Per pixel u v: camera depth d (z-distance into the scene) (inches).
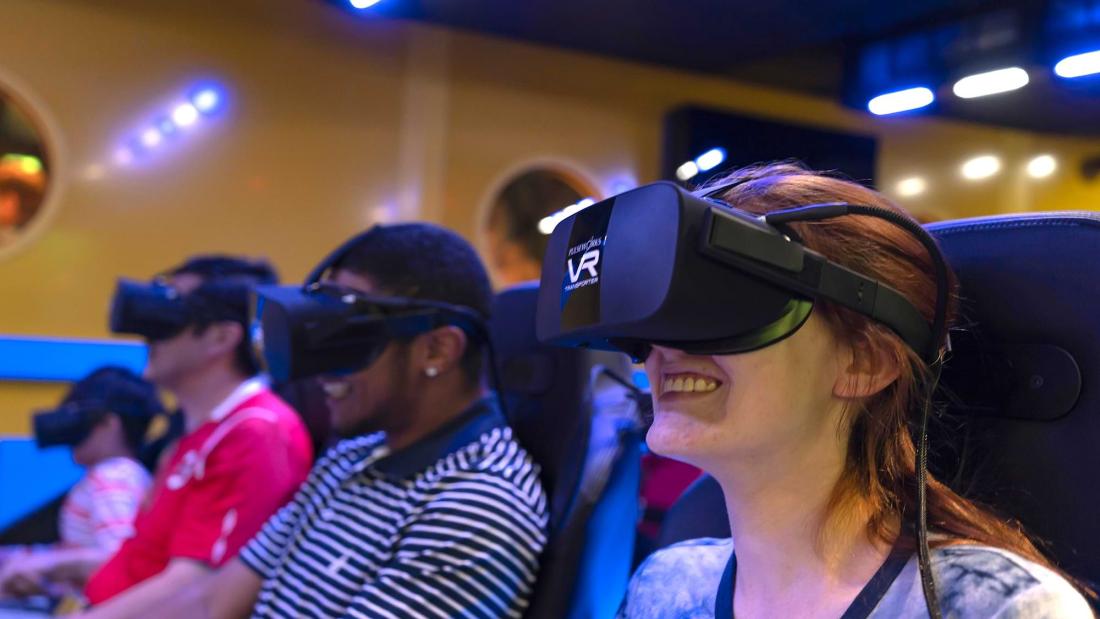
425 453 45.1
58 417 86.1
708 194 25.1
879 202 23.8
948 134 224.5
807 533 22.5
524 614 41.8
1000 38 108.9
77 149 156.6
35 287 154.1
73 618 53.9
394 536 43.0
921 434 21.8
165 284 68.5
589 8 166.7
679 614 26.5
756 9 153.5
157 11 162.2
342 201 177.9
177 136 164.2
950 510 22.9
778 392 21.7
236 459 58.7
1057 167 210.2
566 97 198.1
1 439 145.8
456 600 39.6
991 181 220.7
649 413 42.7
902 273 22.9
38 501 146.6
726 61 194.2
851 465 22.9
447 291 46.6
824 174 26.7
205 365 66.2
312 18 174.4
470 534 40.6
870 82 136.5
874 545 22.0
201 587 53.5
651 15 167.0
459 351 46.5
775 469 22.5
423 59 183.8
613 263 21.4
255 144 170.6
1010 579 19.6
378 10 173.9
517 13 172.4
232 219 168.7
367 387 45.8
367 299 44.6
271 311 44.5
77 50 156.5
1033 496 26.1
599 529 42.5
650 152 207.2
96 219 158.2
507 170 192.7
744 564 23.8
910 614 20.3
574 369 46.6
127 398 88.7
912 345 22.4
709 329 20.4
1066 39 99.7
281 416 62.6
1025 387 26.4
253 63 169.9
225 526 57.4
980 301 27.5
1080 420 25.4
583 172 199.9
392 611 39.5
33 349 148.5
